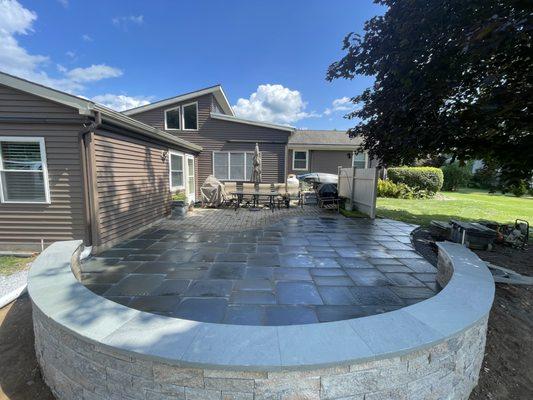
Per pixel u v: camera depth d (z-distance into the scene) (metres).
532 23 2.46
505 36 2.55
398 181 14.52
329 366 1.52
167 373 1.58
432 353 1.76
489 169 4.84
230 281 3.30
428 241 5.42
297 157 16.09
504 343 2.75
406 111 4.01
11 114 4.56
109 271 3.61
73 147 4.66
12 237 4.91
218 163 11.57
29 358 2.55
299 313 2.56
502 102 3.18
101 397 1.80
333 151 16.03
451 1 3.08
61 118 4.55
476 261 3.03
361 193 8.68
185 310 2.60
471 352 2.09
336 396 1.59
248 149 11.50
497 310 3.17
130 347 1.59
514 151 4.10
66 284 2.41
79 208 4.79
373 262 4.09
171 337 1.69
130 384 1.67
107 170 4.84
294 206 10.40
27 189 4.84
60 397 2.08
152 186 6.72
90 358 1.77
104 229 4.75
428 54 3.59
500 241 5.49
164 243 5.05
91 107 4.22
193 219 7.55
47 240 4.89
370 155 5.71
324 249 4.73
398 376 1.67
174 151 8.36
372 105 4.86
